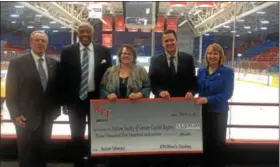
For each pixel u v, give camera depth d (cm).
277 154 495
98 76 400
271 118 661
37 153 372
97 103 389
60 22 695
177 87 392
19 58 359
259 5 668
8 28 840
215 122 392
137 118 393
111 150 394
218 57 384
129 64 382
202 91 395
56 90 380
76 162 421
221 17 675
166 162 410
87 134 434
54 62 378
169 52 388
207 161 404
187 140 398
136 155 400
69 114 406
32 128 359
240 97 870
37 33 360
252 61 1015
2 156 498
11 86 353
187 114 395
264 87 1062
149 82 390
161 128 396
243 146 496
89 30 392
